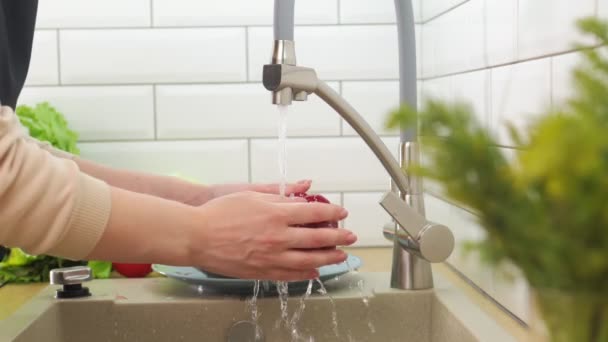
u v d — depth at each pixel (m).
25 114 1.41
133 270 1.31
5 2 1.07
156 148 1.59
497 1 1.02
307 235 0.76
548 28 0.84
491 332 0.85
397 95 1.58
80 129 1.59
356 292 1.05
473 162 0.37
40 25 1.57
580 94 0.41
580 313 0.37
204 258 0.75
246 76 1.58
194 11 1.57
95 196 0.71
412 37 1.00
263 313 1.03
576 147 0.34
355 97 1.58
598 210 0.34
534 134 0.37
